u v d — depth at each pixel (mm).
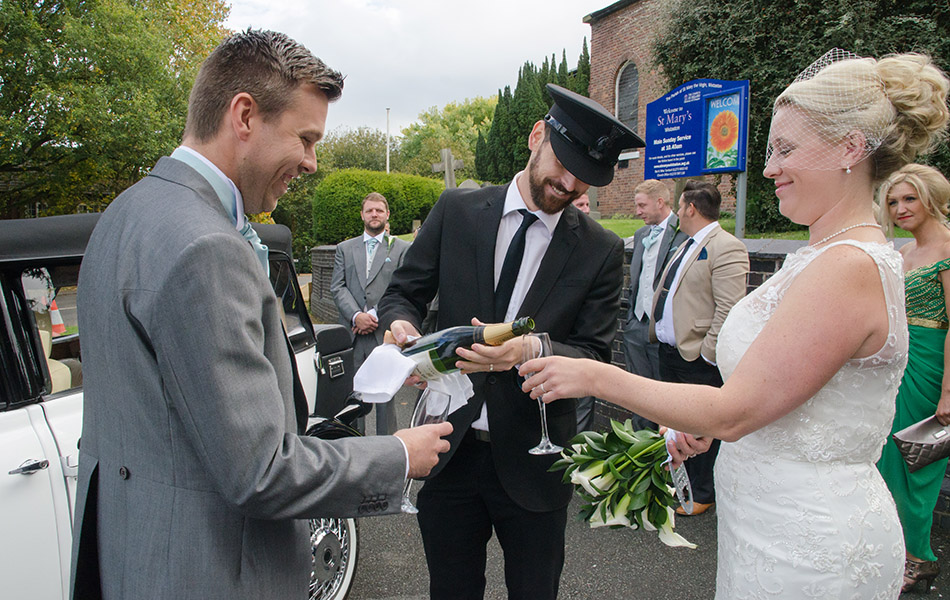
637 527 1771
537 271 1878
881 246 1249
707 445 1656
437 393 1702
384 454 1159
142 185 1137
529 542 1899
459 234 1957
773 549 1383
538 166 1736
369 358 1546
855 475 1358
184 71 18109
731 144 5164
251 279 1036
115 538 1083
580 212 1996
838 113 1231
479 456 1902
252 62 1101
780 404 1211
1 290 2012
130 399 1046
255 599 1085
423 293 2068
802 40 7340
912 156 1278
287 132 1144
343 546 2828
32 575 1889
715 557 3219
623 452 1715
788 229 7922
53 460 1973
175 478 1035
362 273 5051
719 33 8086
